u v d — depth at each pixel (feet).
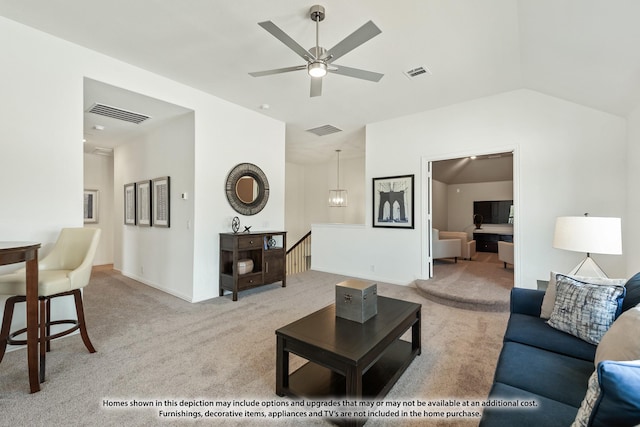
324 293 14.23
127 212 17.48
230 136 14.12
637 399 2.68
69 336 9.19
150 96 11.14
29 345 6.28
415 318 7.72
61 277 7.47
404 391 6.50
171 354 8.05
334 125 17.49
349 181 27.99
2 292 6.98
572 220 8.09
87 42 9.29
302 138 20.44
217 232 13.71
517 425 3.66
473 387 6.65
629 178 10.29
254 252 14.69
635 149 9.82
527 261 12.36
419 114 15.29
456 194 31.55
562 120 11.71
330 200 25.31
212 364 7.55
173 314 11.19
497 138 13.03
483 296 12.06
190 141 12.97
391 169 16.29
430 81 11.68
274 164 16.37
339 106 14.49
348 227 18.15
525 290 7.70
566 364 5.08
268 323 10.36
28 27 8.57
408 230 15.72
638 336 3.81
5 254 5.74
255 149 15.34
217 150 13.58
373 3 7.32
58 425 5.39
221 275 13.61
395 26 8.21
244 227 14.85
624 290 5.77
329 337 6.03
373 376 6.57
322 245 19.47
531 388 4.44
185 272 13.26
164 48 9.57
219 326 10.05
